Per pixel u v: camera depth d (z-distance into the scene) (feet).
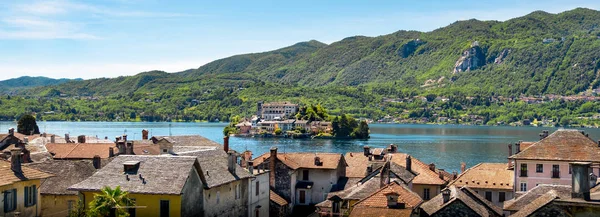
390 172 350.84
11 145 482.28
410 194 267.80
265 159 404.16
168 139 496.64
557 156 363.56
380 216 245.04
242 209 319.68
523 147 432.25
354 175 424.87
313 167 406.82
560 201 160.86
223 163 318.04
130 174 267.39
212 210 283.79
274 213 367.66
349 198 307.58
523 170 370.94
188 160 270.26
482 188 384.47
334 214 316.40
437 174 403.75
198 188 271.69
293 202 401.29
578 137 371.76
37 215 242.17
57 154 445.78
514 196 357.00
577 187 163.32
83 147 458.50
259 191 347.36
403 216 243.60
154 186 257.75
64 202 281.74
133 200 252.21
